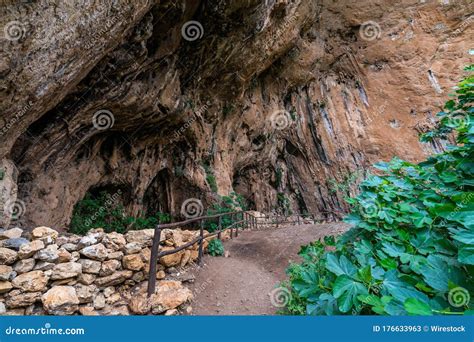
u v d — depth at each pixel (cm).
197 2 593
